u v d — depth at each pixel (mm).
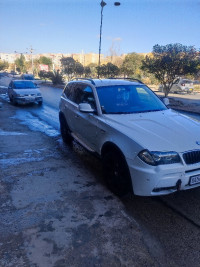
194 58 14695
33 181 3938
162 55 15102
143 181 2934
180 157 2939
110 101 4336
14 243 2504
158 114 4113
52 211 3094
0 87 27266
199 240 2666
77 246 2494
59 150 5660
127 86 4781
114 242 2578
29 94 13461
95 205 3275
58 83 34406
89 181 4020
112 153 3488
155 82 34344
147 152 2914
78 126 4973
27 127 8016
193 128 3574
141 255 2412
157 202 3473
